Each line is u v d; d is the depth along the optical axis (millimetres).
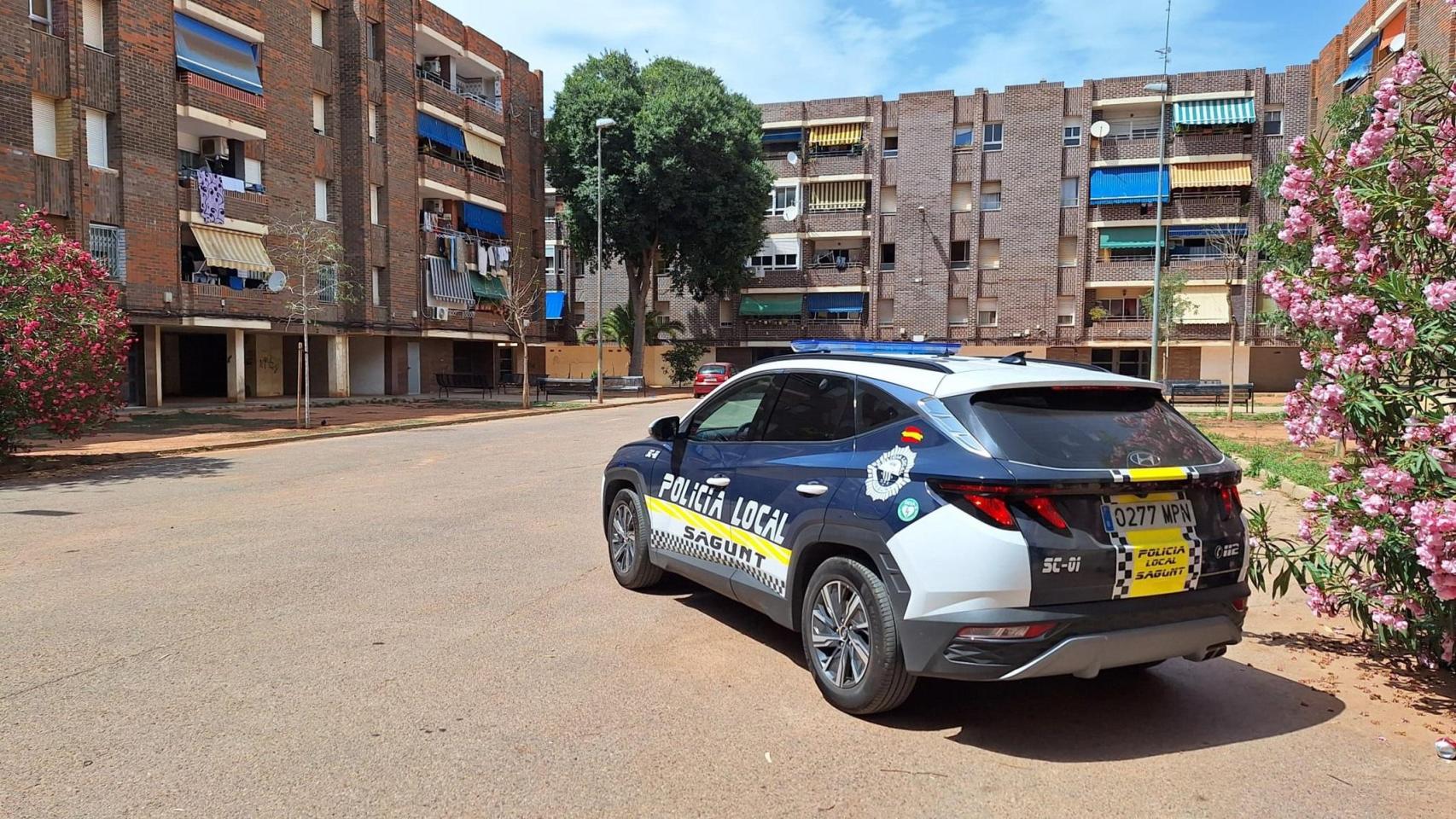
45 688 4402
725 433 5566
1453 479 4039
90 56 23281
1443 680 4809
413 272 35812
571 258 54375
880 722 4188
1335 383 4578
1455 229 4320
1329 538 4793
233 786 3445
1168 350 44750
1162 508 3951
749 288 51062
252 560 7207
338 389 33094
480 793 3434
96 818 3188
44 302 12633
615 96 39969
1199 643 3980
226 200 27094
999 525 3680
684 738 3959
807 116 49844
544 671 4754
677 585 6516
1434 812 3395
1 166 21125
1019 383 4043
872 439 4332
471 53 39781
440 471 12969
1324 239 4914
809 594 4488
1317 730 4156
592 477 12258
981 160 46906
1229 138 43375
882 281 49250
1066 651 3674
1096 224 45062
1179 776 3676
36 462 13711
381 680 4578
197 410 25250
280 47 29594
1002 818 3318
